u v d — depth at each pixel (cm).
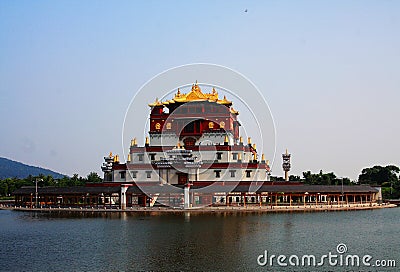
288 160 16412
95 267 6316
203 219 10981
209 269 6147
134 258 6794
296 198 15312
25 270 6225
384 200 17888
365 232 9069
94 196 14138
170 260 6638
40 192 14900
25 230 9712
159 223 10356
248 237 8412
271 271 6038
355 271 6050
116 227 9869
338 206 13875
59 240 8369
